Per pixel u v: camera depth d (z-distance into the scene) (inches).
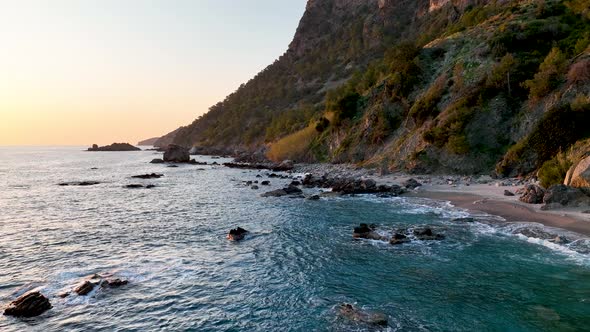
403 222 1232.2
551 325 558.9
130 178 3056.1
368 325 569.6
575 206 1176.8
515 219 1146.7
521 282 709.3
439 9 7027.6
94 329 586.2
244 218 1397.6
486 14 3880.4
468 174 2169.0
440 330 554.6
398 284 728.3
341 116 3737.7
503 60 2431.1
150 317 621.9
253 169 3922.2
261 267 847.7
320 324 582.6
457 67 2790.4
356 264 848.3
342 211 1472.7
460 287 703.1
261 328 578.2
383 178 2313.0
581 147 1496.1
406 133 2856.8
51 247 1034.1
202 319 612.7
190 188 2352.4
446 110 2495.1
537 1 3361.2
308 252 949.8
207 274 809.5
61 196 2046.0
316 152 4018.2
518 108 2236.7
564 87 2010.3
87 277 791.1
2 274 823.7
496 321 576.1
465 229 1097.4
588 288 670.5
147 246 1037.8
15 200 1907.0
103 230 1231.5
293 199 1819.6
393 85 3230.8
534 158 1867.6
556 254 845.2
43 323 604.4
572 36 2541.8
